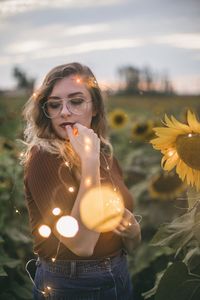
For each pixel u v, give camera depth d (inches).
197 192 97.7
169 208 196.9
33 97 105.0
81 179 93.0
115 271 102.5
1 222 158.2
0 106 414.9
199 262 99.5
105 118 113.7
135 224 106.5
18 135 203.0
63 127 102.9
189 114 94.7
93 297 100.1
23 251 165.5
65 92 102.8
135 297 163.2
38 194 97.8
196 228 94.7
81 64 107.7
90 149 94.2
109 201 101.2
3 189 175.9
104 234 99.8
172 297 96.6
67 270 99.0
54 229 96.1
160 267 158.6
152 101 424.5
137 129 273.9
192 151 94.7
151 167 266.1
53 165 97.7
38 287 103.4
